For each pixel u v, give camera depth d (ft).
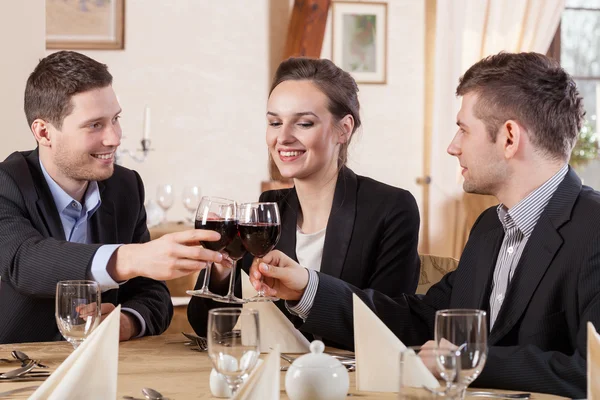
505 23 22.84
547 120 6.38
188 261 6.56
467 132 6.61
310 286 6.73
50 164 8.25
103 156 8.19
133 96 21.70
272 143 8.19
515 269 6.31
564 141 6.45
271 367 4.42
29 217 7.99
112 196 8.70
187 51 21.98
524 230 6.51
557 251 6.09
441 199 23.03
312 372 4.93
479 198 22.39
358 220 8.16
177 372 5.96
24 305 7.77
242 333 4.59
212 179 22.33
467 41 22.93
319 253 8.21
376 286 8.10
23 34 12.80
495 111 6.44
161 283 8.43
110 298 8.16
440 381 3.94
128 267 6.79
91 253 6.95
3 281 7.84
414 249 8.29
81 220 8.45
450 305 7.12
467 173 6.67
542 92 6.36
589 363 4.51
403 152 23.39
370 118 23.20
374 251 8.14
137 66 21.66
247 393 4.27
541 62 6.44
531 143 6.41
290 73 8.19
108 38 21.42
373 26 23.04
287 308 7.06
